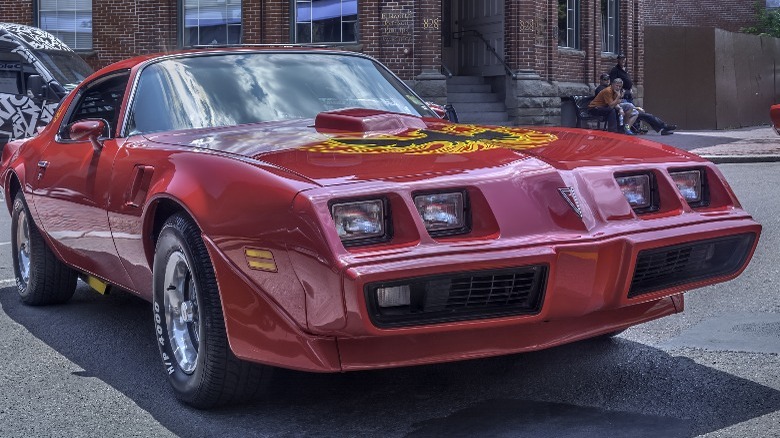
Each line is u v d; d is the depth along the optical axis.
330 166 3.57
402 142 4.00
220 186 3.67
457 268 3.26
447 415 3.74
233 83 4.74
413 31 19.39
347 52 5.23
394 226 3.33
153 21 20.58
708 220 3.84
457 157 3.72
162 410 3.94
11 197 6.22
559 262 3.43
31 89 13.73
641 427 3.52
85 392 4.22
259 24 19.95
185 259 3.84
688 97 26.23
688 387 3.99
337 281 3.19
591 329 3.77
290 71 4.92
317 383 4.23
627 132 21.72
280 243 3.34
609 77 22.02
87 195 4.83
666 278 3.83
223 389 3.78
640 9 24.92
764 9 38.72
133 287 4.74
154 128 4.64
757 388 3.94
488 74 20.89
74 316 5.78
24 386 4.33
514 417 3.69
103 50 21.03
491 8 20.80
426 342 3.46
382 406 3.88
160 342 4.14
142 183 4.25
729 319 5.18
